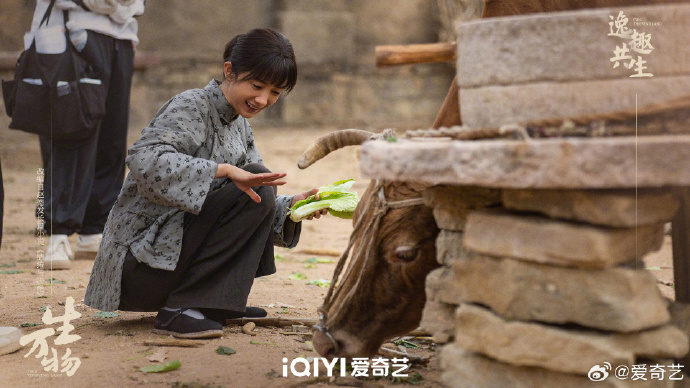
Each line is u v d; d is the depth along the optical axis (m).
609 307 1.89
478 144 1.90
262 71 3.19
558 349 1.95
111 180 5.73
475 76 2.11
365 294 2.59
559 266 1.95
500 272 2.05
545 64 1.99
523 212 2.08
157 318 3.37
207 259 3.31
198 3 20.42
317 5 20.94
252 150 3.70
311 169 13.29
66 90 5.03
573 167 1.78
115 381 2.69
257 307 3.82
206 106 3.31
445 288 2.29
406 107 21.58
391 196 2.56
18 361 2.99
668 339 2.00
